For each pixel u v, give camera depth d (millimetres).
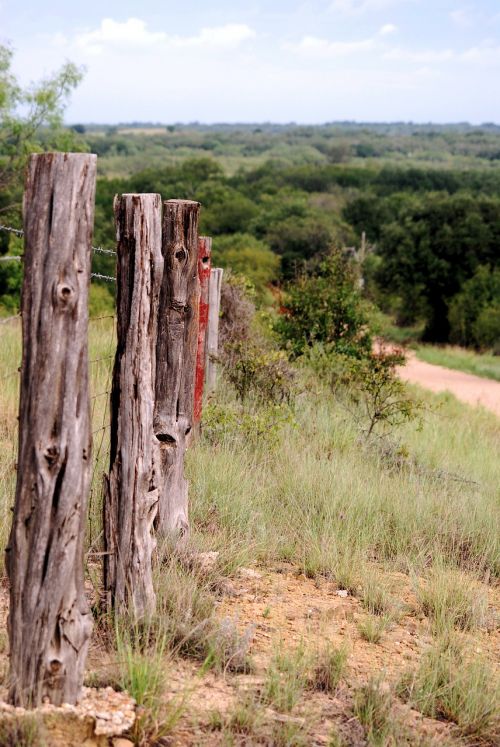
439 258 45406
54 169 3375
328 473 8289
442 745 3926
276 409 9344
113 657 4172
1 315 22156
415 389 21016
